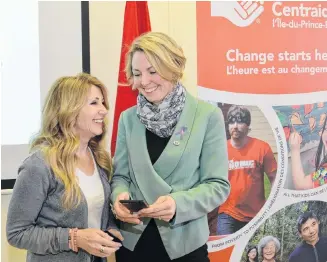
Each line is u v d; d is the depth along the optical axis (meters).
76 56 2.28
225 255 2.42
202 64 2.35
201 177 1.66
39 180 1.46
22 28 2.23
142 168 1.62
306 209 2.49
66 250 1.51
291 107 2.45
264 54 2.40
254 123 2.41
